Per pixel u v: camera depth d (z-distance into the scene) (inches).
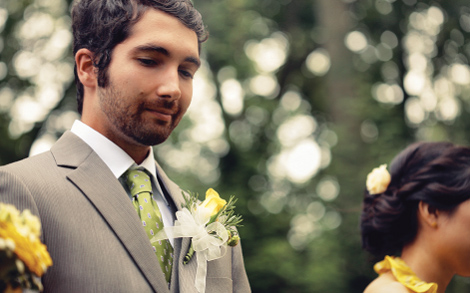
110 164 83.5
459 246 93.7
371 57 481.1
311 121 523.5
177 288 81.0
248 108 487.2
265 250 420.5
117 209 78.4
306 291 388.8
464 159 95.7
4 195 72.9
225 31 452.1
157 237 80.2
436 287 92.8
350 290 379.9
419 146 101.3
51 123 459.2
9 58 451.5
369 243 103.0
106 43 82.0
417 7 467.5
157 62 81.7
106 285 73.1
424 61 462.9
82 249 74.0
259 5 491.5
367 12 472.4
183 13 84.1
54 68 458.0
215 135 466.0
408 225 98.2
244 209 446.3
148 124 81.0
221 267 88.3
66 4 452.8
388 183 100.1
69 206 76.0
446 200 93.6
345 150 398.3
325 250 382.3
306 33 504.1
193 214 84.4
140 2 82.6
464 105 432.1
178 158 445.1
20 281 57.8
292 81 535.8
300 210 444.1
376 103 440.8
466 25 455.2
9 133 445.7
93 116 84.8
